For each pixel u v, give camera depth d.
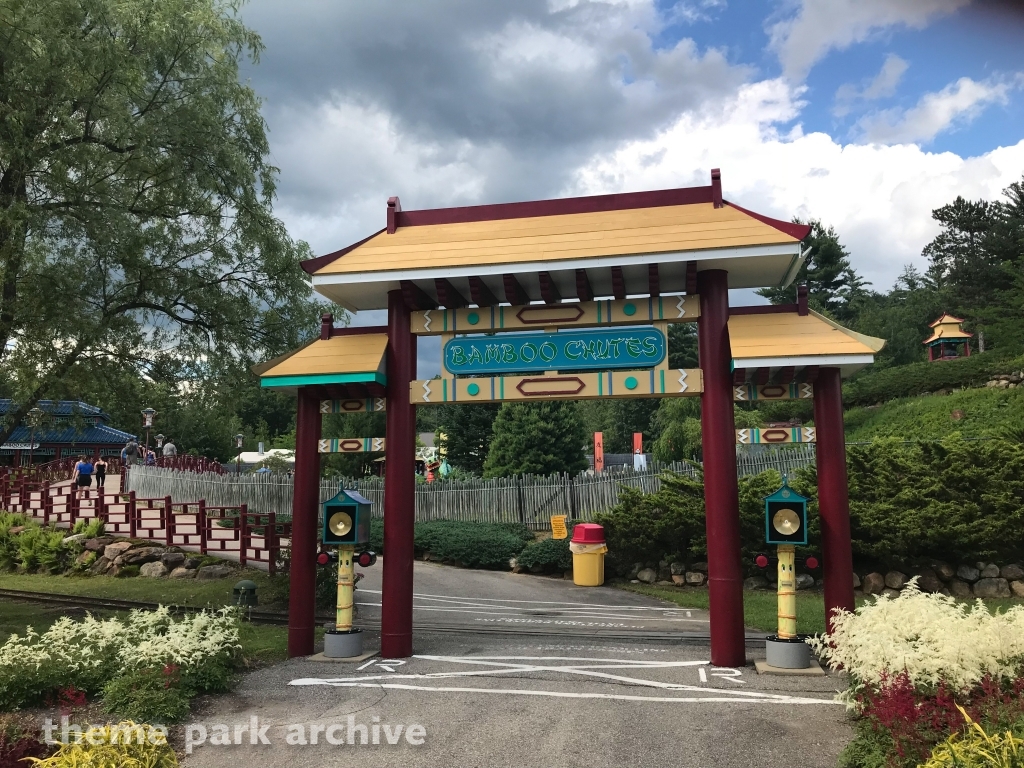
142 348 13.21
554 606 13.10
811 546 13.51
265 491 22.89
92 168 11.81
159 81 12.72
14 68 10.52
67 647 7.28
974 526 11.59
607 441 47.28
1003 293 31.55
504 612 12.46
